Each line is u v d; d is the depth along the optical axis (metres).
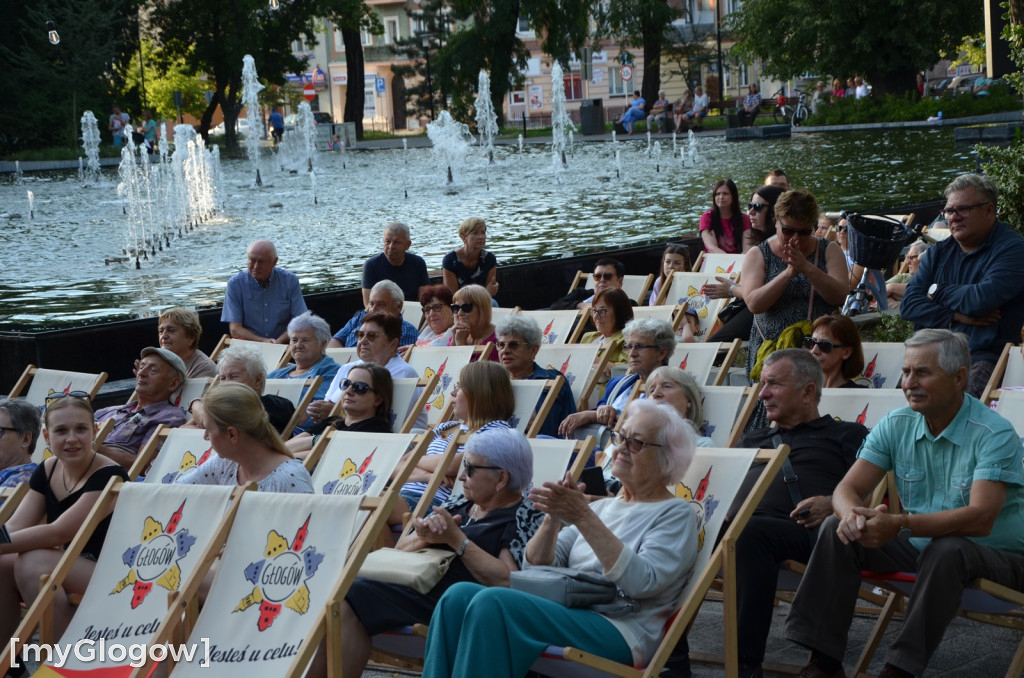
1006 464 4.48
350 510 4.46
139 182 31.34
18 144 41.97
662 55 55.66
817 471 5.18
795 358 5.34
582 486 4.49
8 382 9.73
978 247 6.50
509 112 63.03
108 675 4.57
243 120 63.97
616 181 24.73
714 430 5.86
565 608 4.24
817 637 4.52
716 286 7.38
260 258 10.08
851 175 21.81
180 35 48.09
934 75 53.19
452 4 52.34
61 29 43.19
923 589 4.30
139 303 12.37
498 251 14.79
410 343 8.97
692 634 5.38
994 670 4.78
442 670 4.17
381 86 70.06
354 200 23.98
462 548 4.60
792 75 41.09
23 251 17.48
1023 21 10.06
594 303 7.96
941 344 4.59
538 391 6.82
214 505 4.78
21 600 5.46
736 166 26.00
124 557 4.87
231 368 7.44
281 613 4.40
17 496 5.48
